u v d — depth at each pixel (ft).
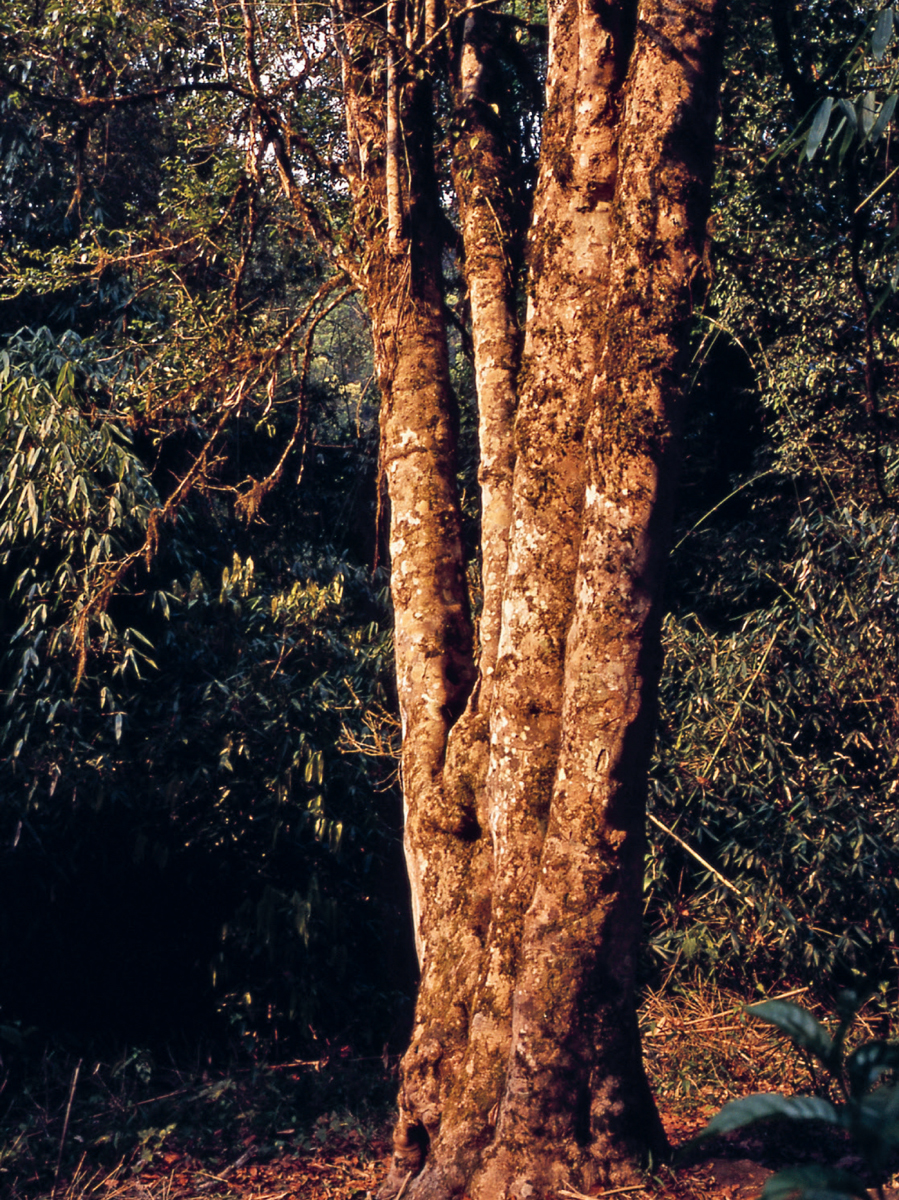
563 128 9.27
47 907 16.28
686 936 17.51
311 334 14.40
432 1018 9.16
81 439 16.22
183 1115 13.98
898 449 18.56
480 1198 8.09
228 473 21.49
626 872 8.05
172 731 16.39
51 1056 15.38
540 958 8.05
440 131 14.06
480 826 9.48
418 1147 9.11
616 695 7.94
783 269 19.38
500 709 8.91
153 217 16.60
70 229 20.39
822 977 17.16
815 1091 12.08
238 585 18.63
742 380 25.94
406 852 10.25
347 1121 13.71
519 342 10.78
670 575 24.73
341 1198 11.02
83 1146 12.77
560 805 8.11
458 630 10.62
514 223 11.20
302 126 14.29
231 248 16.14
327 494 24.82
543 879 8.14
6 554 15.80
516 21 12.68
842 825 17.95
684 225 8.09
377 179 11.85
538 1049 8.02
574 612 8.23
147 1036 16.83
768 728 18.93
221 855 17.20
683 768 18.65
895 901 17.79
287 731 17.11
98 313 20.58
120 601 17.34
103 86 15.20
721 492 26.61
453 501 11.01
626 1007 8.26
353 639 19.11
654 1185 8.10
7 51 14.73
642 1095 8.46
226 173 14.82
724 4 8.21
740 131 16.75
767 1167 8.98
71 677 15.98
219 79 14.42
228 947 17.24
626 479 7.96
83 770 15.31
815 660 19.30
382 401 11.43
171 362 15.31
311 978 17.07
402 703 10.59
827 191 14.64
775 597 22.71
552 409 8.98
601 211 9.01
